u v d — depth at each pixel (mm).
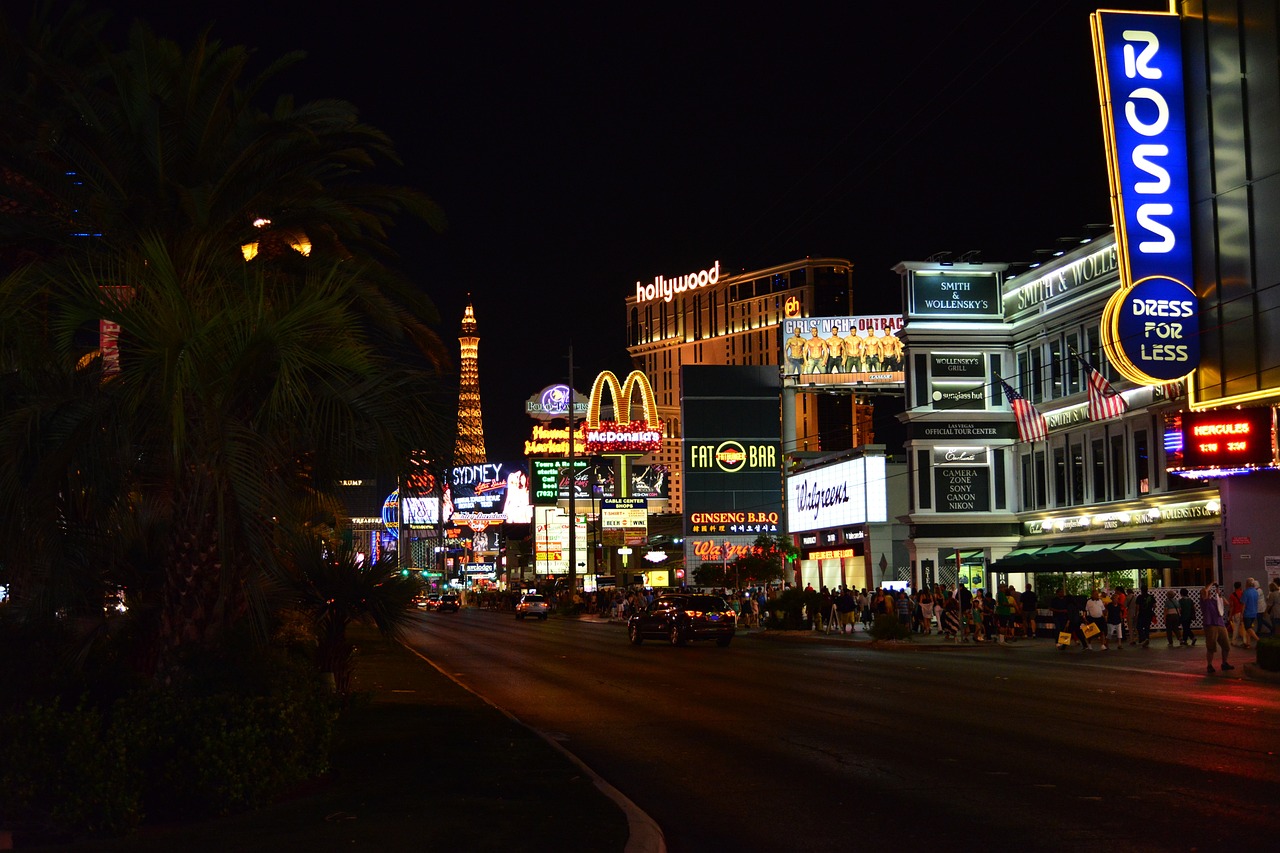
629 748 15883
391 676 27750
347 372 12852
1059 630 37938
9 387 12430
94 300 12039
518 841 9219
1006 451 58781
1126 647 37281
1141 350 38219
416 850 8844
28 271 13672
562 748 15172
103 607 14078
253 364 12133
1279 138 35688
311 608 19234
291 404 12320
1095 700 21297
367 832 9477
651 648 42406
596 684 26375
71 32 19938
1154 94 38781
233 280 15016
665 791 12539
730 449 87250
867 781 12898
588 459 109188
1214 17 37812
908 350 59156
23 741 9555
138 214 15320
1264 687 23922
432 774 12625
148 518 14852
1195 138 38656
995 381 59094
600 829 9703
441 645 44312
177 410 11344
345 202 18016
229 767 10336
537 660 35219
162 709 10680
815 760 14484
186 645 12156
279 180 16391
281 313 12664
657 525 135500
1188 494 44062
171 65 16188
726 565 75500
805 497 79188
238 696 11188
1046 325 55375
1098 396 48156
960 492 58375
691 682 26641
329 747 12344
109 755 9633
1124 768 13398
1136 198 38656
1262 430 36594
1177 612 37344
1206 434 37500
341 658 19656
